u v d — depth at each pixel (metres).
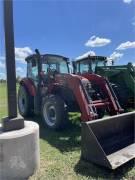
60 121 5.54
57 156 3.93
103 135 3.93
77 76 5.43
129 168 3.41
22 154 3.00
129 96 7.51
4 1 3.11
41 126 6.25
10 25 3.15
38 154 3.32
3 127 3.16
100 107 5.35
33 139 3.15
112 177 3.17
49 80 6.36
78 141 4.80
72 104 5.68
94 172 3.31
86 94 5.06
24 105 7.53
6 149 2.90
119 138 4.19
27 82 7.30
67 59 7.23
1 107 10.02
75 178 3.14
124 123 4.34
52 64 6.83
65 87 5.62
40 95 6.57
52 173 3.26
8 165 2.92
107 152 3.80
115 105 5.45
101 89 5.73
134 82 7.45
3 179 2.92
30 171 3.12
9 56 3.16
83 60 8.98
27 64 7.39
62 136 5.20
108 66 8.21
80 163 3.61
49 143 4.68
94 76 5.96
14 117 3.22
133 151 3.85
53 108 5.78
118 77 7.75
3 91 20.27
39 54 6.53
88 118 4.73
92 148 3.46
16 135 2.96
